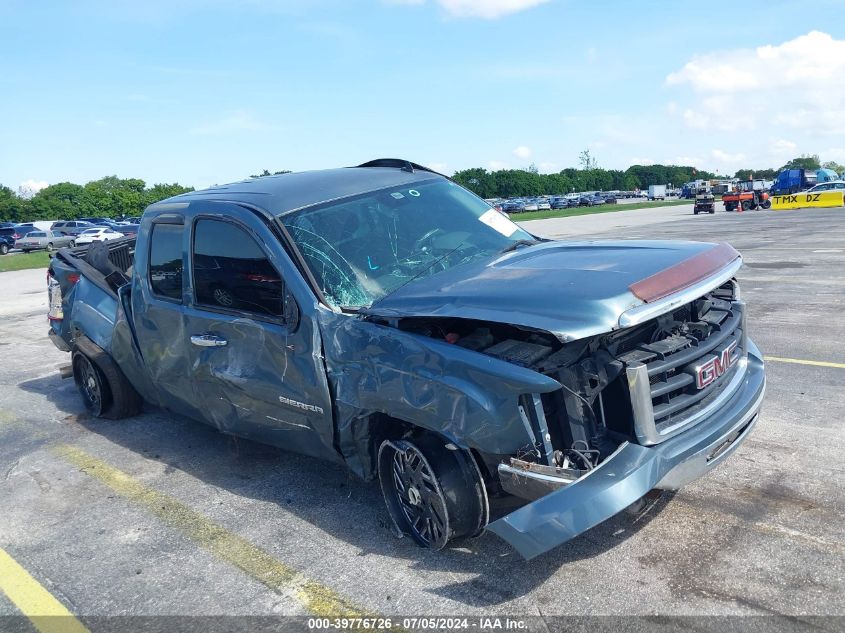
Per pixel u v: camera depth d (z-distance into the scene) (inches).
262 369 159.8
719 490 154.9
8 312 550.0
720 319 140.3
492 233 179.5
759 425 192.4
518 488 119.9
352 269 155.3
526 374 113.8
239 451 207.8
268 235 158.4
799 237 770.8
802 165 6702.8
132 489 186.9
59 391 295.7
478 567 133.8
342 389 143.5
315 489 176.6
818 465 163.8
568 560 133.0
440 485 130.1
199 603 131.2
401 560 139.3
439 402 125.6
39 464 211.5
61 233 1905.8
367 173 192.5
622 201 4220.0
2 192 3705.7
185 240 181.5
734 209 1653.5
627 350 128.0
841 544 130.5
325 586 133.0
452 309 127.5
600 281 124.3
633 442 120.3
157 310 190.7
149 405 261.7
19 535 165.5
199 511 170.1
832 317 324.5
